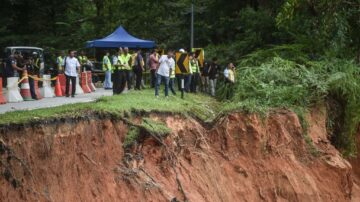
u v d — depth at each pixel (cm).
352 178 2052
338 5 2286
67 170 1251
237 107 1861
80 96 2384
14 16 4328
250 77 2095
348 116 2088
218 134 1795
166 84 2119
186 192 1501
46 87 2327
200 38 3491
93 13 5331
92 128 1359
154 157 1512
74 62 2288
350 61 2181
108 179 1349
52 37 4459
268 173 1778
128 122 1484
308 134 1948
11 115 1233
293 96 2002
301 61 2298
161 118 1617
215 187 1625
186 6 3622
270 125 1872
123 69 2262
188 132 1700
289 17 2314
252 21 2862
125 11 4838
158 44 4244
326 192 1842
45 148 1199
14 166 1129
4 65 2656
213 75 2723
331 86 2075
